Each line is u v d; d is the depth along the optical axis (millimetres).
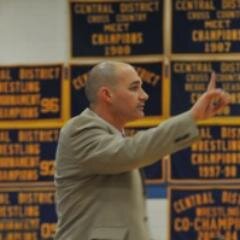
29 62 16297
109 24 16031
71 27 16125
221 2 15758
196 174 15555
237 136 15547
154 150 5809
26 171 16109
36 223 15984
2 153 16172
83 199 6133
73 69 16078
